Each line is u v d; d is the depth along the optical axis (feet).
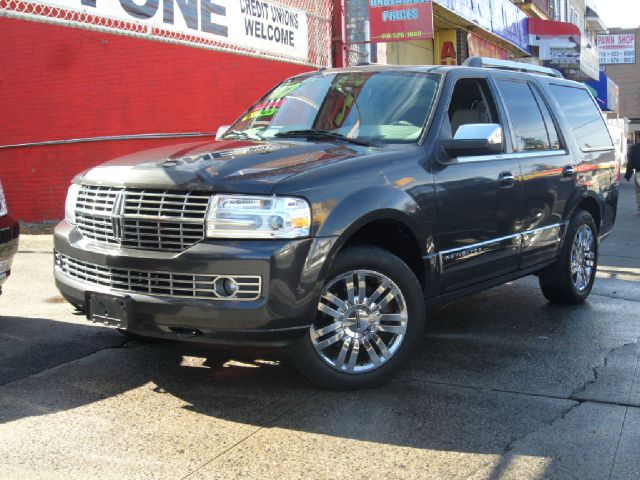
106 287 13.19
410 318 14.02
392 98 16.21
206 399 13.33
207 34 26.76
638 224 43.04
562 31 66.64
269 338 12.24
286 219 12.14
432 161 14.79
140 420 12.36
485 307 20.90
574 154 20.17
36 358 15.74
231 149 14.55
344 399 13.26
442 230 14.79
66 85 42.19
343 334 13.32
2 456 10.96
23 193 43.24
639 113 198.39
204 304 12.08
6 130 43.29
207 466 10.64
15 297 22.00
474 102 17.15
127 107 41.63
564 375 14.61
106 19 22.89
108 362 15.51
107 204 13.35
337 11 35.68
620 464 10.68
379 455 10.98
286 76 39.75
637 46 196.54
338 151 14.23
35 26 42.14
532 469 10.52
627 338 17.39
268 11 29.96
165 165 13.29
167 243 12.55
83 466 10.63
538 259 18.53
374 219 13.23
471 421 12.25
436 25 51.37
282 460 10.82
